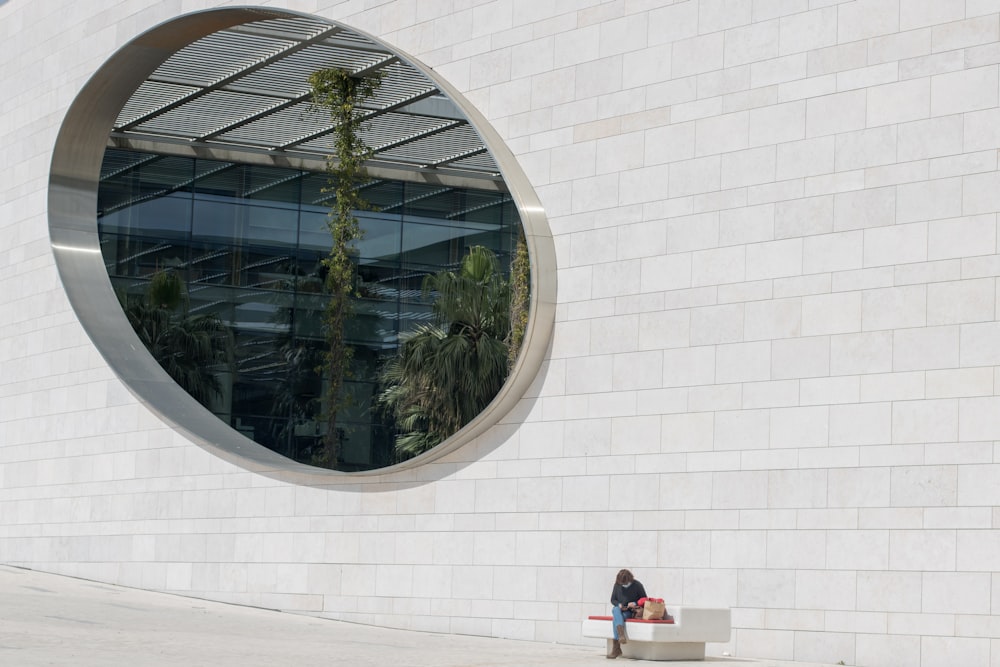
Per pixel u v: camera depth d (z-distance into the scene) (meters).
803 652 13.34
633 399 14.80
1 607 14.13
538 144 15.91
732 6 14.63
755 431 13.95
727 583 13.89
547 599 15.02
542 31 16.02
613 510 14.75
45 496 19.78
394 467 16.28
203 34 19.34
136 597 17.08
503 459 15.62
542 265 15.42
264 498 17.36
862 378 13.40
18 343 20.70
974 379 12.80
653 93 15.07
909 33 13.54
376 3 17.55
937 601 12.70
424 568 15.97
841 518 13.32
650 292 14.84
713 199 14.54
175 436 18.28
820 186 13.89
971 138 13.09
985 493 12.60
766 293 14.08
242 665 10.55
